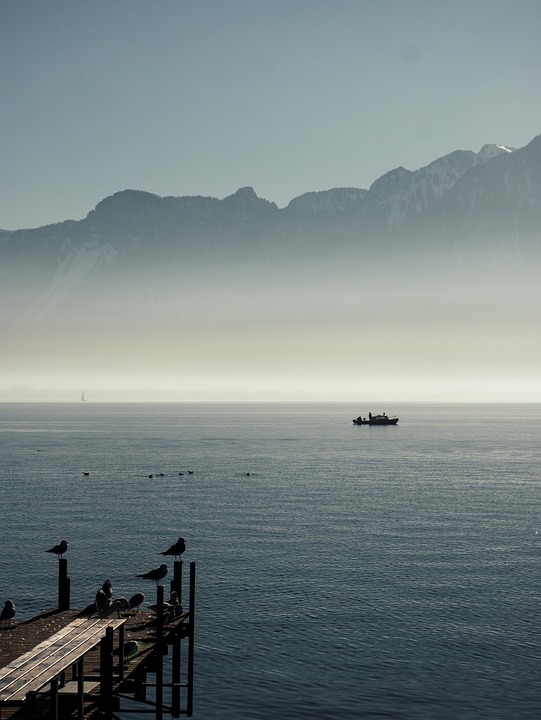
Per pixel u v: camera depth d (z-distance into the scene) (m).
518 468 184.25
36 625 44.22
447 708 48.38
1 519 109.06
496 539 94.75
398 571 78.38
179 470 177.88
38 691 32.53
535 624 62.41
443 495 134.50
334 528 101.69
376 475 167.38
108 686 35.50
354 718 47.09
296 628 61.41
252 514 113.19
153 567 80.06
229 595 69.94
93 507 120.31
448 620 63.31
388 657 55.97
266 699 49.62
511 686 51.31
